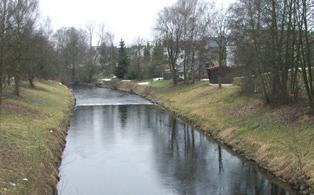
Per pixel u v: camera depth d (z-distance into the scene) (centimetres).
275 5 3856
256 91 4909
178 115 5738
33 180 2294
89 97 8788
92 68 14088
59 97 6962
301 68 3738
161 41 9131
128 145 3875
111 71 14638
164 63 10631
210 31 8731
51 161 2888
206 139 4100
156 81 10331
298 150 2817
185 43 8688
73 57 14100
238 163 3147
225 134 3912
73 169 3020
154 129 4722
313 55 3594
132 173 2944
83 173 2928
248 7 4172
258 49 4122
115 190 2572
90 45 15975
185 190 2570
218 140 3938
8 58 4406
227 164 3133
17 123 3647
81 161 3262
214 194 2480
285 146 2984
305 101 3784
